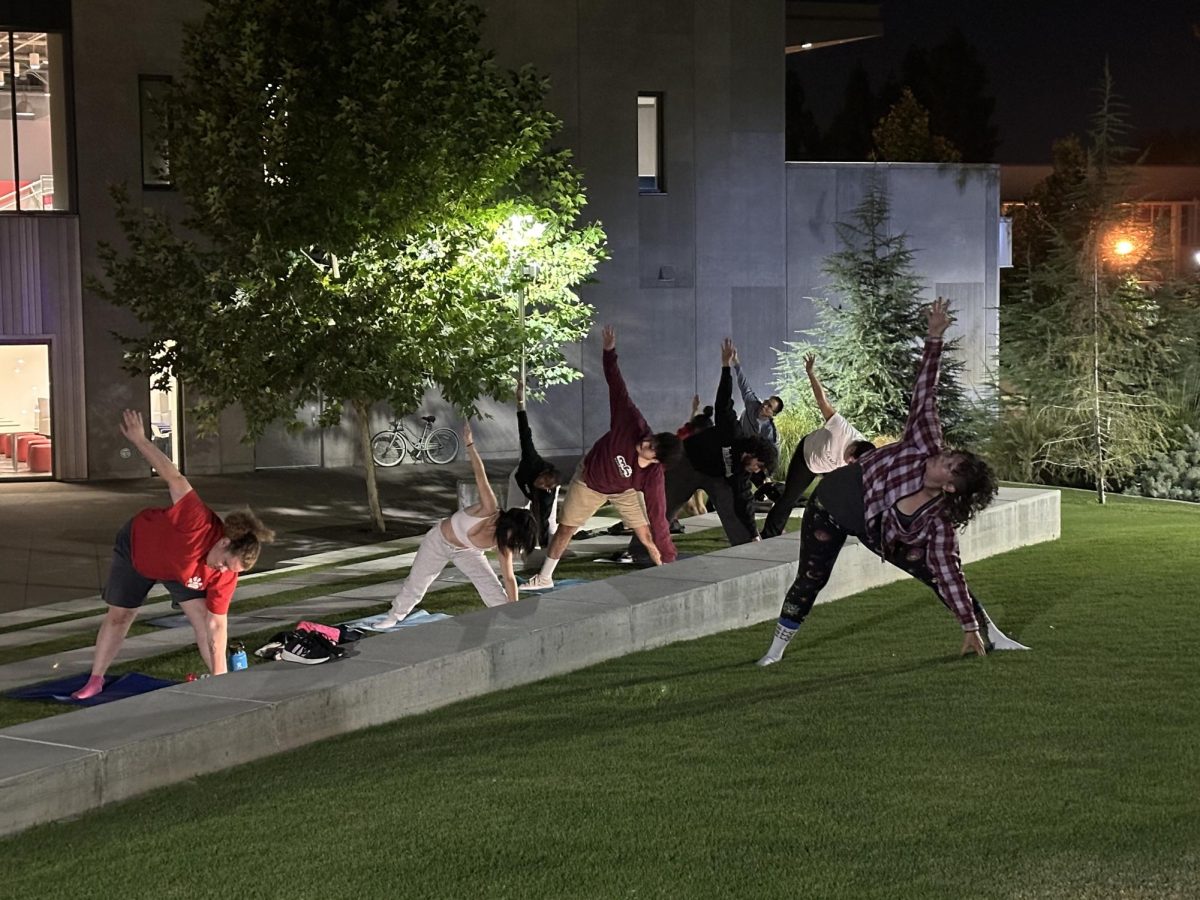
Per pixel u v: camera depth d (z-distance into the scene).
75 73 23.72
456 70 17.53
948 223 30.73
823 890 5.12
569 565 13.95
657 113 28.47
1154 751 6.74
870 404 24.23
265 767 7.11
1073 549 14.30
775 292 29.48
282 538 18.42
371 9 17.42
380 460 26.44
